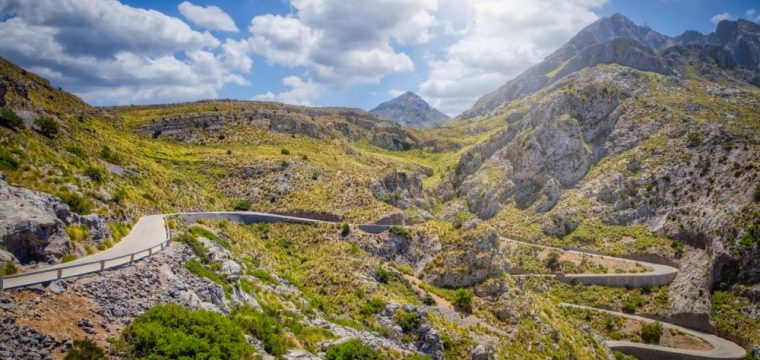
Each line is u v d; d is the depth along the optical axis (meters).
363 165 166.75
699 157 151.50
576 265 134.12
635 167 164.38
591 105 192.50
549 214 160.88
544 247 145.62
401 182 157.12
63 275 27.00
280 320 41.28
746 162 135.38
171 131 151.00
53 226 33.41
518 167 186.88
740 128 164.38
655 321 110.69
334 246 79.00
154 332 25.39
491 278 76.69
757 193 121.12
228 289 39.31
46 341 21.48
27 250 30.83
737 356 95.00
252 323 34.12
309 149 158.12
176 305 29.23
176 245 41.25
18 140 51.81
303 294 56.94
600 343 87.38
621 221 150.25
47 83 122.44
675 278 123.31
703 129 160.75
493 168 195.62
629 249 138.62
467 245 81.06
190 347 25.67
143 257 34.28
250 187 106.75
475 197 185.00
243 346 29.12
